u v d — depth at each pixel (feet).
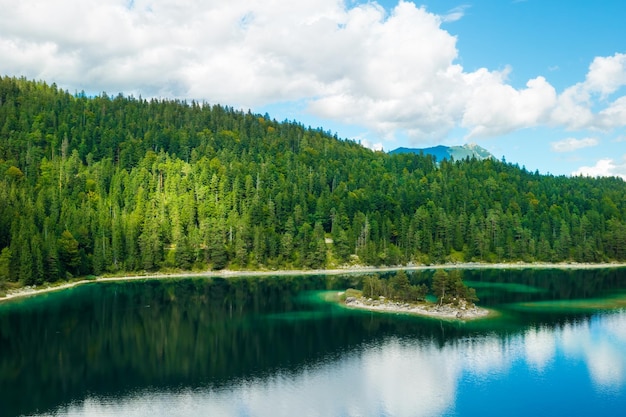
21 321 370.32
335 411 206.90
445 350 289.12
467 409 209.05
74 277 586.04
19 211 577.84
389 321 365.20
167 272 649.61
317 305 433.07
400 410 208.23
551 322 357.20
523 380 240.73
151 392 228.43
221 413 205.57
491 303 433.89
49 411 208.64
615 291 501.56
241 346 301.43
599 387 232.12
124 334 331.77
